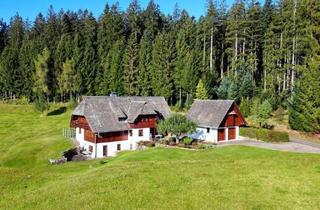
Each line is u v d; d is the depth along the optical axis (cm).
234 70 10438
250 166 2752
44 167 5247
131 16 14612
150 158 4850
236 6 10781
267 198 2033
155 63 10956
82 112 6944
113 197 2105
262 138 6719
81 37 13688
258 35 10881
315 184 2266
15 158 6262
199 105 7406
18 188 2662
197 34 11969
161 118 7544
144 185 2294
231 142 6675
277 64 10244
